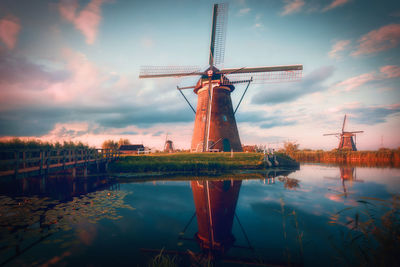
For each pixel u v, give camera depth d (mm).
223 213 5539
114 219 4977
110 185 9469
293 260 3080
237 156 16922
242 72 20078
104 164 14031
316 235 3994
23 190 8055
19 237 3855
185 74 20812
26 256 3195
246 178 11680
